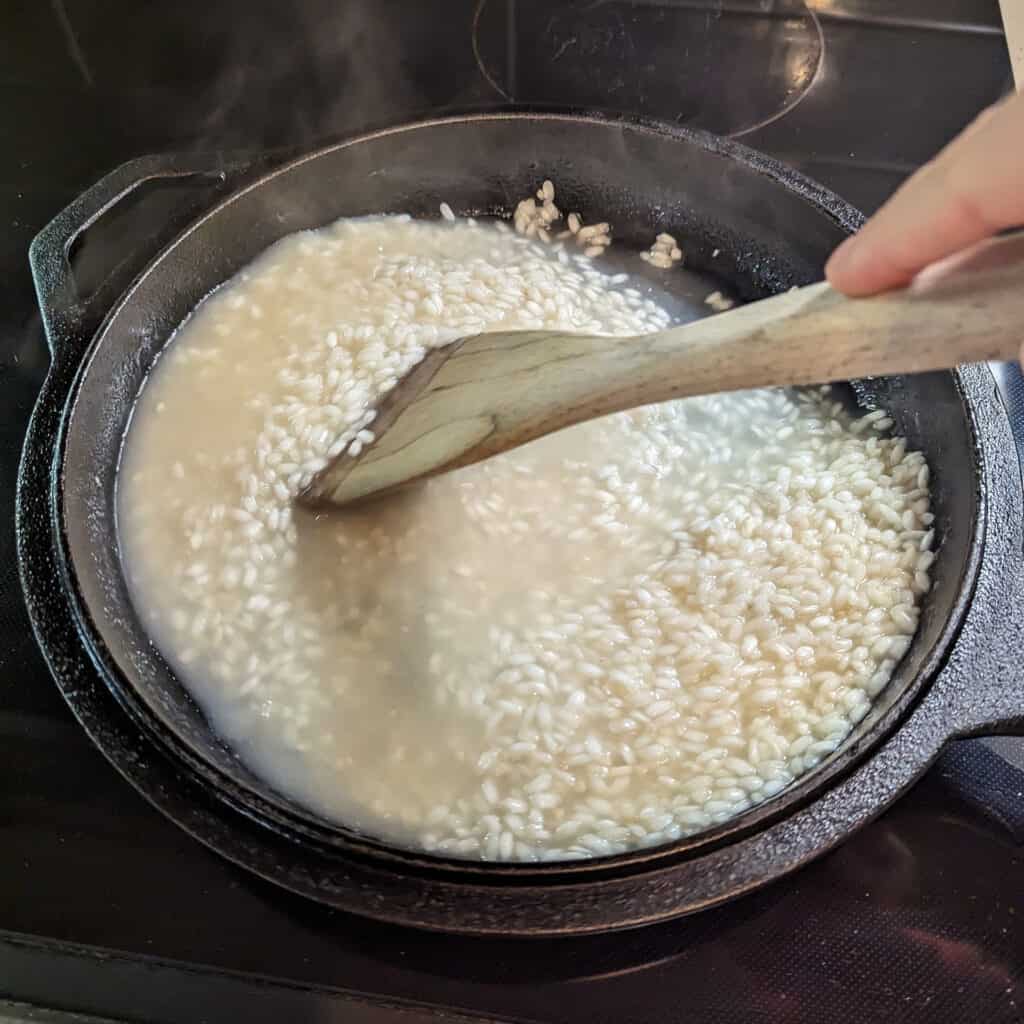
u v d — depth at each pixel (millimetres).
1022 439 324
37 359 351
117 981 258
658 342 256
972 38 440
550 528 340
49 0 447
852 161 401
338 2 447
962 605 270
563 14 443
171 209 380
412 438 311
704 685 303
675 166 375
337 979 252
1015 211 189
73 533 296
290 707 306
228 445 350
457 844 280
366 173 384
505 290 385
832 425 360
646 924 236
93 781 281
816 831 244
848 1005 248
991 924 258
